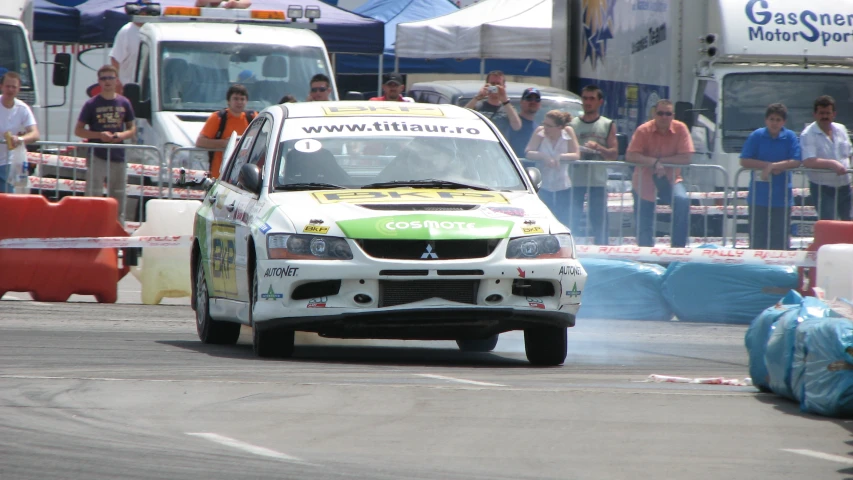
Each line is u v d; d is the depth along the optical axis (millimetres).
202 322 34500
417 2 102812
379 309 27953
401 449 19312
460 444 19719
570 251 29500
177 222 45625
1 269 43875
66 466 18000
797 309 24953
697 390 25750
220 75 58719
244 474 17562
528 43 83750
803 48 55125
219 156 51531
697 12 55312
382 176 31469
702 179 49031
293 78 59656
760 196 48219
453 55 85312
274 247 28609
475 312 28219
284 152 31781
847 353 22594
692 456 19266
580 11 68312
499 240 28609
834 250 39125
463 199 30000
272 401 23016
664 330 41125
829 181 47969
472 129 33406
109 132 52969
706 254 43594
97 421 21156
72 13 80375
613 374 28656
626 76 60750
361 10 103812
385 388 24516
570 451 19375
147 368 27438
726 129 55000
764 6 55531
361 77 97875
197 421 21219
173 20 62500
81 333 35438
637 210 49125
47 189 51281
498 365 30188
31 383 24750
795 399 24375
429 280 28078
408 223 28438
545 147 48844
